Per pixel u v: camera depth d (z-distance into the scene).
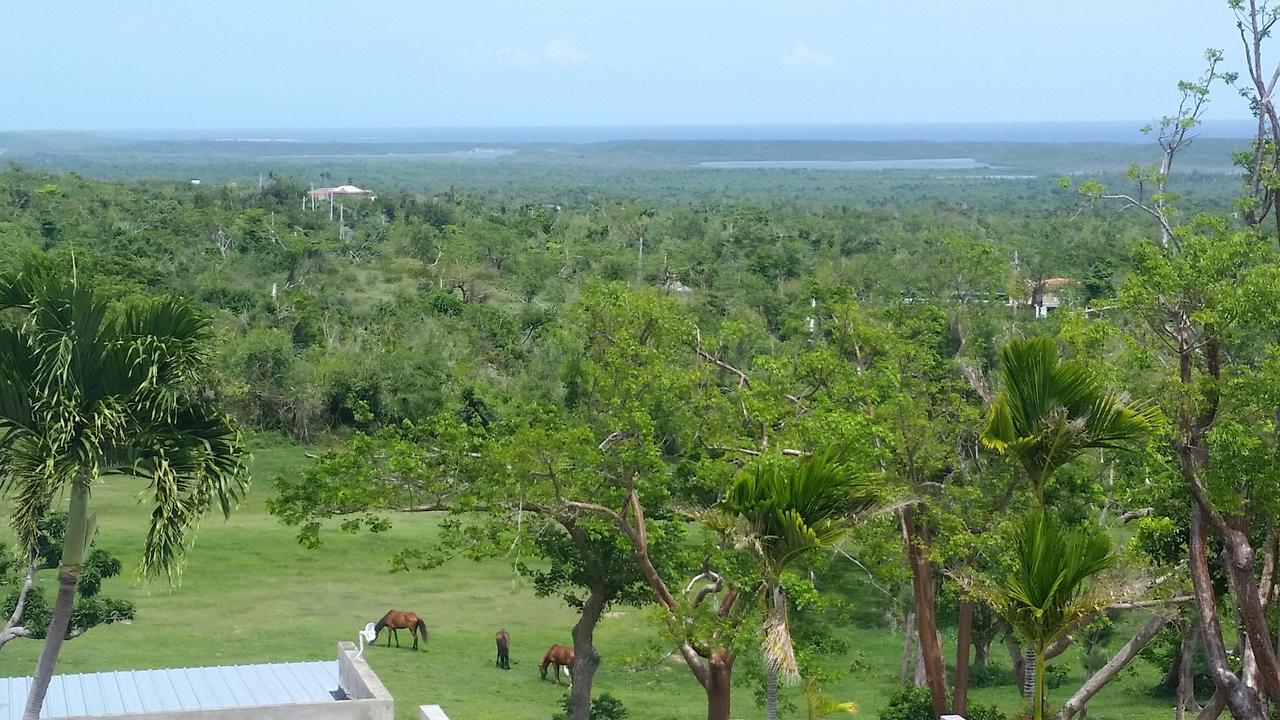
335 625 36.25
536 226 124.25
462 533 26.53
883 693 32.75
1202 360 19.66
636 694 32.25
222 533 45.53
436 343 66.69
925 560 23.11
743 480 15.17
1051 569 14.83
